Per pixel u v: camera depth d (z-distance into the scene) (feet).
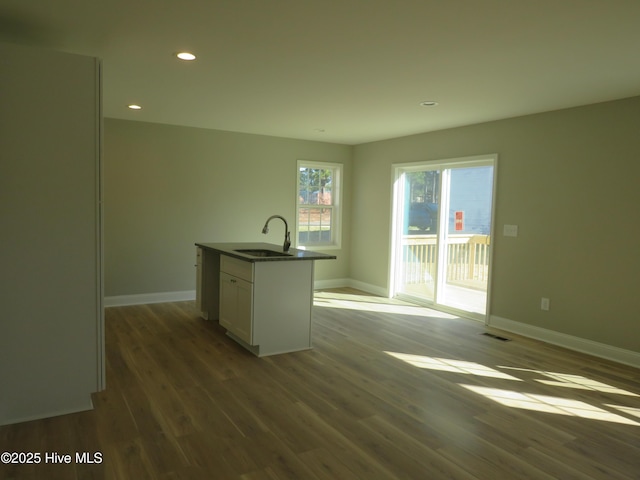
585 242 13.92
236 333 13.78
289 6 7.58
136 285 18.92
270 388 10.80
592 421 9.48
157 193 18.99
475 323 17.15
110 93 13.56
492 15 7.74
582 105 13.84
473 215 17.76
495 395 10.69
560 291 14.62
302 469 7.50
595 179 13.61
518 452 8.20
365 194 23.15
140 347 13.60
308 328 13.76
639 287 12.74
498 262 16.51
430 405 10.06
